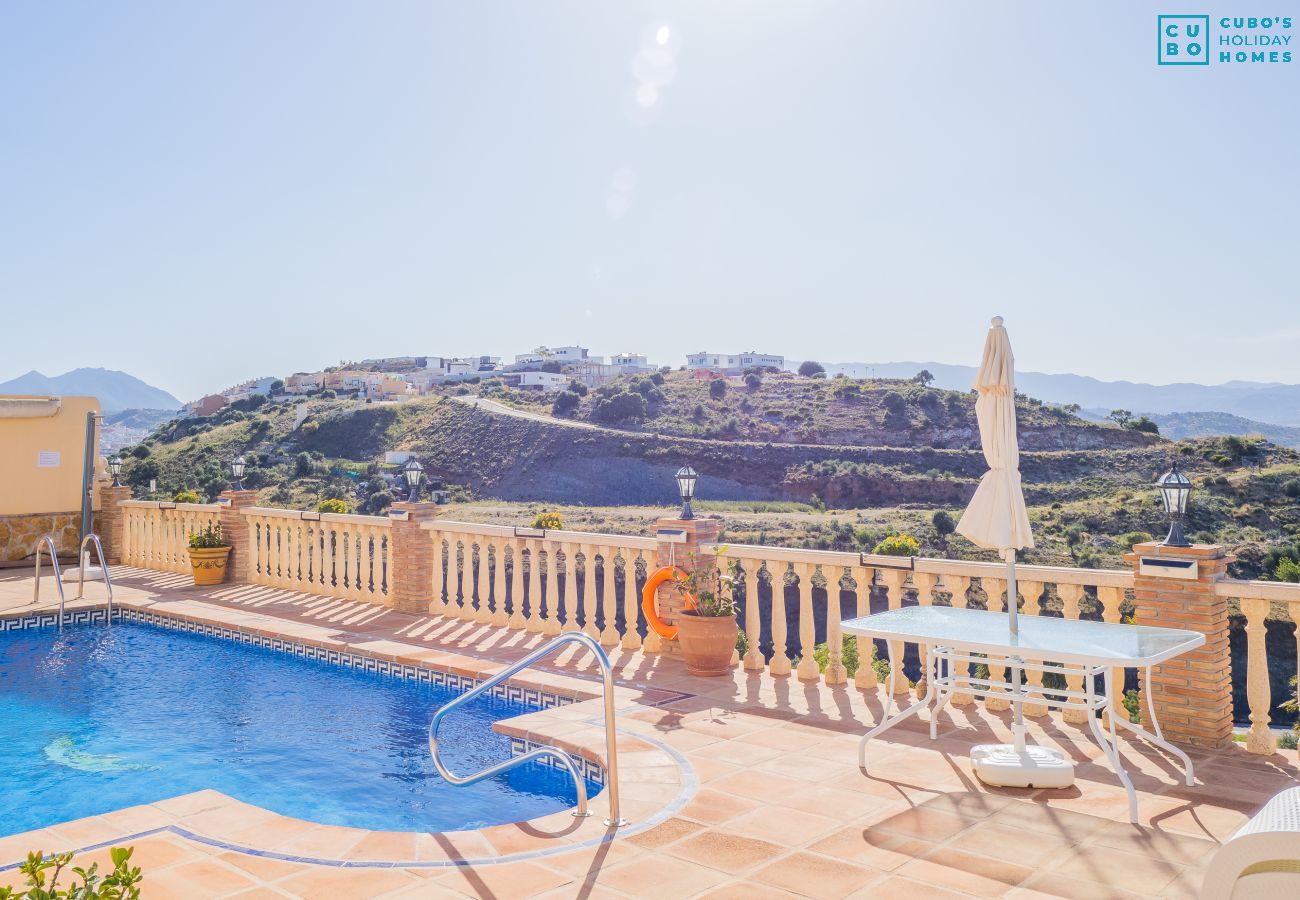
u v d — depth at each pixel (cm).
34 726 689
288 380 14875
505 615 986
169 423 10256
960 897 355
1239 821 439
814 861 392
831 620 741
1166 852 401
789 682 749
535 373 15838
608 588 880
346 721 701
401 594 1070
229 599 1155
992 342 525
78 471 1578
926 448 9038
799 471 8694
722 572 815
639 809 460
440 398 11444
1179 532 581
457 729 679
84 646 978
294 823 435
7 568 1453
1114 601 609
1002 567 653
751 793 484
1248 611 556
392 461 9788
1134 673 2645
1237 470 5475
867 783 502
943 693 555
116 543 1539
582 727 610
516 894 357
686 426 10050
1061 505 5747
